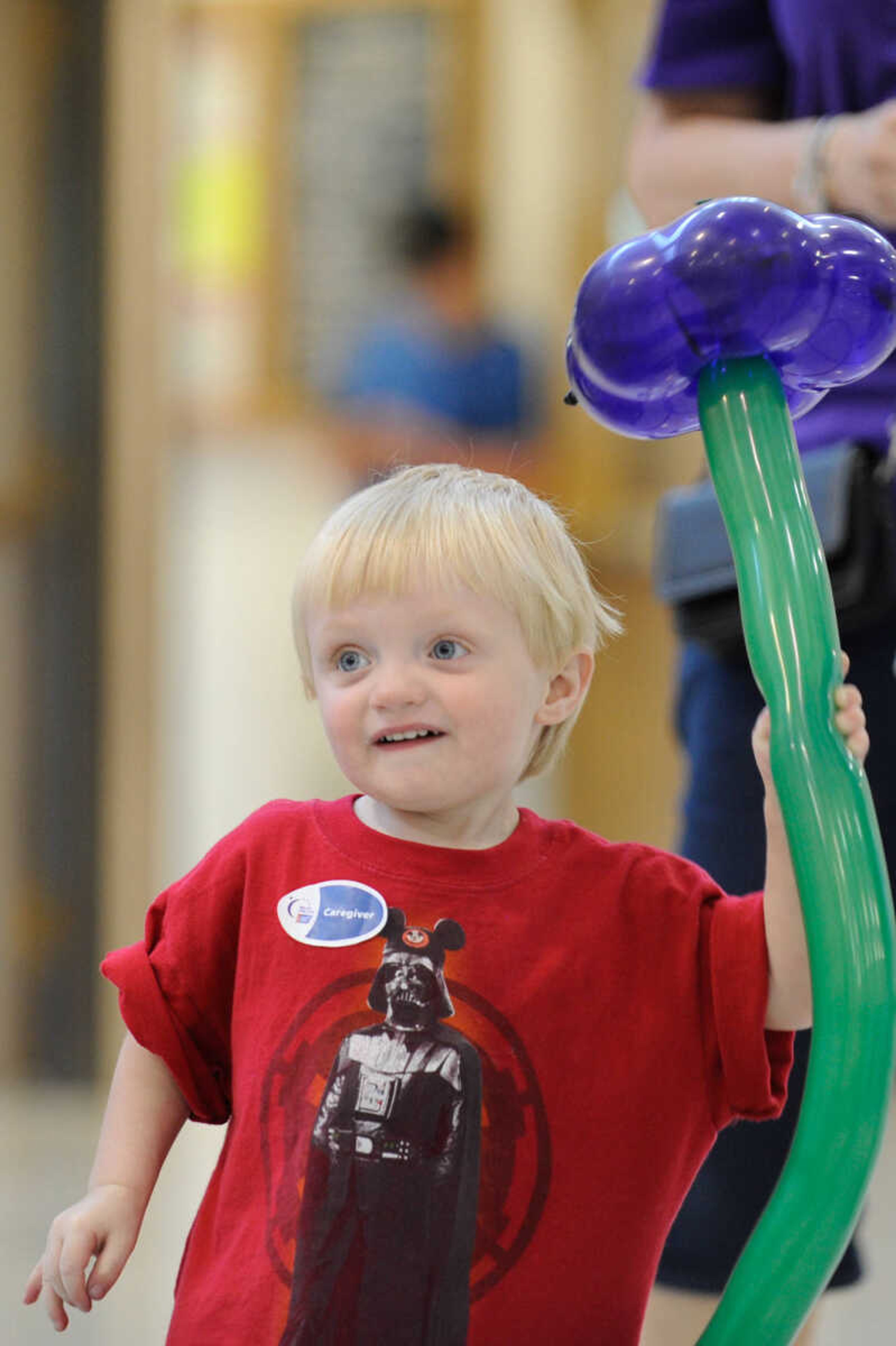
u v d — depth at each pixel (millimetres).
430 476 3734
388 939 3449
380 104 16047
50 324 9281
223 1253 3332
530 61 15227
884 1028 3115
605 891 3520
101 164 9281
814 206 4352
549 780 12812
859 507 4207
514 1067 3361
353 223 16281
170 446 9336
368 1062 3357
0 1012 9445
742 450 3312
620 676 12664
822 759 3189
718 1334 3145
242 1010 3506
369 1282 3234
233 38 16328
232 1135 3438
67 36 9250
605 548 12586
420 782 3480
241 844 3664
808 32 4559
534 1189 3311
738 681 4484
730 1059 3420
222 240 16516
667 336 3279
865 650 4336
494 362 12688
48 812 9406
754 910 3430
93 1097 9383
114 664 9219
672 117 4906
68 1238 3455
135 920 9219
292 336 16469
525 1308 3256
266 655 14344
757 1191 4367
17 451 9203
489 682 3504
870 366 3434
